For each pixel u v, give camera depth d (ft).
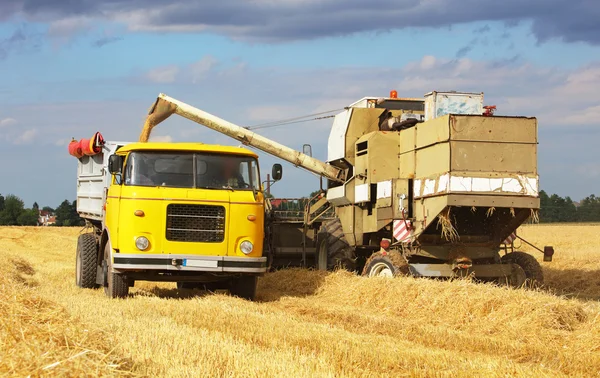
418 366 23.12
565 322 32.04
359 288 42.06
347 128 55.67
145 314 33.65
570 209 284.61
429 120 45.55
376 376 21.45
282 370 21.33
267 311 36.37
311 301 42.70
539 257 88.33
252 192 42.32
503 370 22.44
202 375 20.49
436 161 44.29
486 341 29.01
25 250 103.14
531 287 48.06
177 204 40.98
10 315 20.57
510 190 43.14
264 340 26.96
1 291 24.54
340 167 58.34
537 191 43.42
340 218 57.21
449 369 22.58
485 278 48.96
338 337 27.96
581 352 26.84
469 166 42.91
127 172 41.78
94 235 52.29
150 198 40.78
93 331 20.63
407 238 46.68
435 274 45.39
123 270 40.60
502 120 43.45
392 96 58.75
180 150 42.29
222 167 42.50
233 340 26.61
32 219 394.11
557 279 62.23
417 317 36.27
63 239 125.08
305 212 59.82
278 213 60.39
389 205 48.55
